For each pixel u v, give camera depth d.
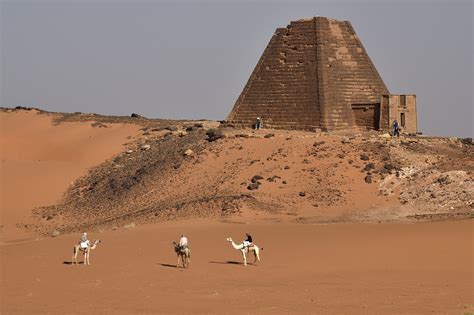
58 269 73.44
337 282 65.50
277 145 134.88
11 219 131.75
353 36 154.38
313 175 123.94
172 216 114.25
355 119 149.75
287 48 152.50
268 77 153.25
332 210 114.12
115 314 52.81
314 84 148.12
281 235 90.75
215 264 75.31
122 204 129.25
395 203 114.69
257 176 124.56
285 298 58.91
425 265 71.69
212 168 132.25
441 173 120.94
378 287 63.19
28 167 152.38
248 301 57.84
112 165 150.88
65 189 144.25
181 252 73.75
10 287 64.06
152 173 136.75
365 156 127.31
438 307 55.72
